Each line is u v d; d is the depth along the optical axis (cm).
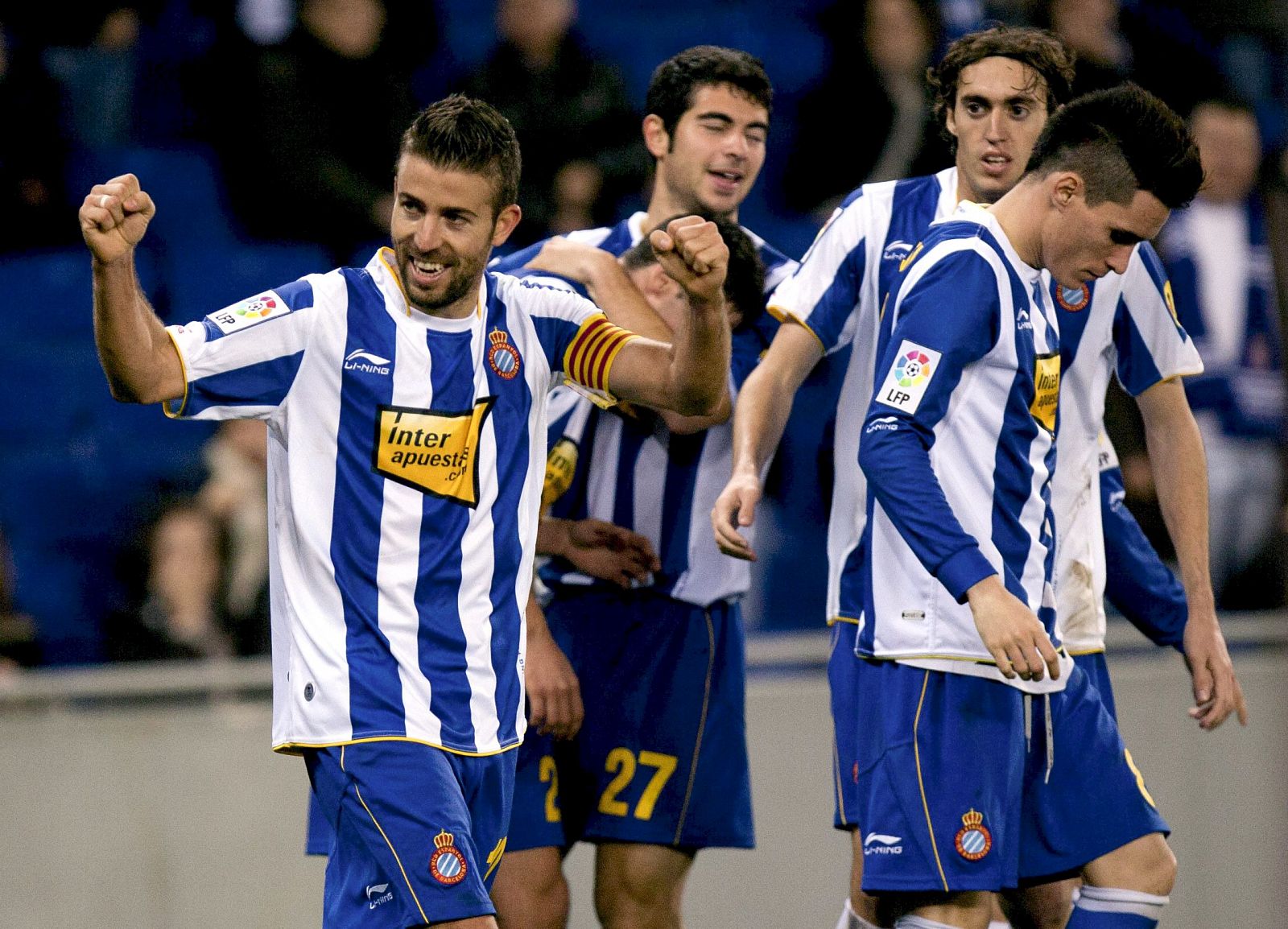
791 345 1261
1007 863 1105
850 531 1235
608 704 1357
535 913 1305
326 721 991
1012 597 1004
